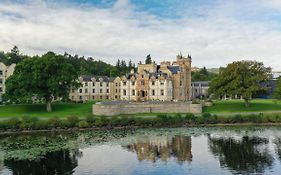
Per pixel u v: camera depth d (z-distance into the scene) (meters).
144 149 67.75
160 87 156.75
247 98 125.88
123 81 165.12
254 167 54.97
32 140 76.19
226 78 127.56
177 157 61.47
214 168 54.66
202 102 130.25
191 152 65.38
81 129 91.88
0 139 77.31
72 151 65.69
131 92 163.50
